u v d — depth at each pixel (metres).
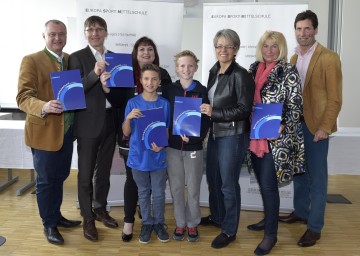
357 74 4.93
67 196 3.74
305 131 2.56
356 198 3.81
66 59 2.53
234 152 2.33
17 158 3.50
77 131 2.48
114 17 3.13
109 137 2.78
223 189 2.45
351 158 3.46
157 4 3.19
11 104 5.13
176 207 2.61
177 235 2.65
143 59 2.60
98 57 2.54
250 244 2.64
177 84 2.49
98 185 2.89
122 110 2.65
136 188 2.60
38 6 5.10
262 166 2.34
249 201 3.39
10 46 5.13
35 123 2.36
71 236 2.74
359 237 2.80
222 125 2.33
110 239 2.69
